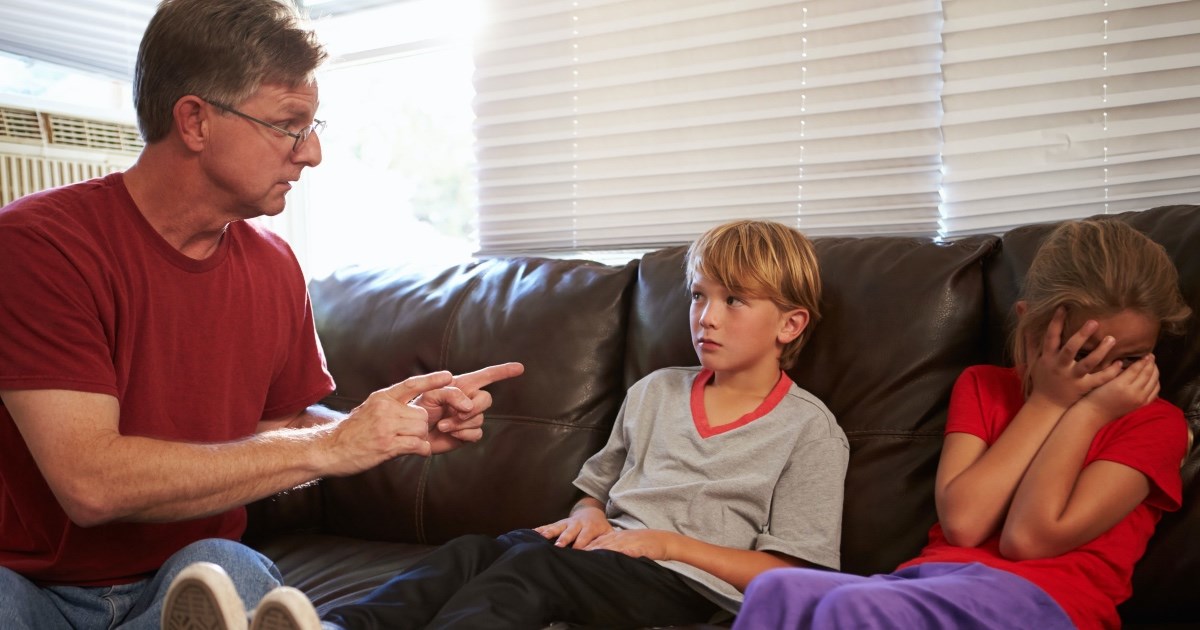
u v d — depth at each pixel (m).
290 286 1.56
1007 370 1.40
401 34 2.46
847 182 1.88
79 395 1.17
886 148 1.83
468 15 2.24
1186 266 1.31
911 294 1.49
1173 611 1.22
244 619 0.95
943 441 1.43
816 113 1.87
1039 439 1.25
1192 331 1.27
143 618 1.20
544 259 1.94
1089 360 1.22
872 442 1.46
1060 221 1.62
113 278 1.27
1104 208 1.67
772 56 1.90
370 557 1.70
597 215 2.14
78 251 1.23
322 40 1.34
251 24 1.26
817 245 1.64
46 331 1.17
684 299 1.68
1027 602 1.06
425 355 1.89
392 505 1.82
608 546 1.36
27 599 1.18
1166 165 1.61
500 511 1.73
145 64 1.28
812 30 1.86
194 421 1.38
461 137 5.42
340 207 2.97
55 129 2.24
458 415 1.42
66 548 1.26
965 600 1.03
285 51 1.28
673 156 2.03
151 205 1.34
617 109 2.07
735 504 1.45
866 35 1.83
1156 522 1.24
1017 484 1.24
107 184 1.33
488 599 1.17
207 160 1.29
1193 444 1.25
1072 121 1.67
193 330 1.38
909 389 1.47
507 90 2.21
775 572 1.06
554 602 1.24
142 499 1.15
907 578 1.16
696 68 1.98
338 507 1.89
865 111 1.84
